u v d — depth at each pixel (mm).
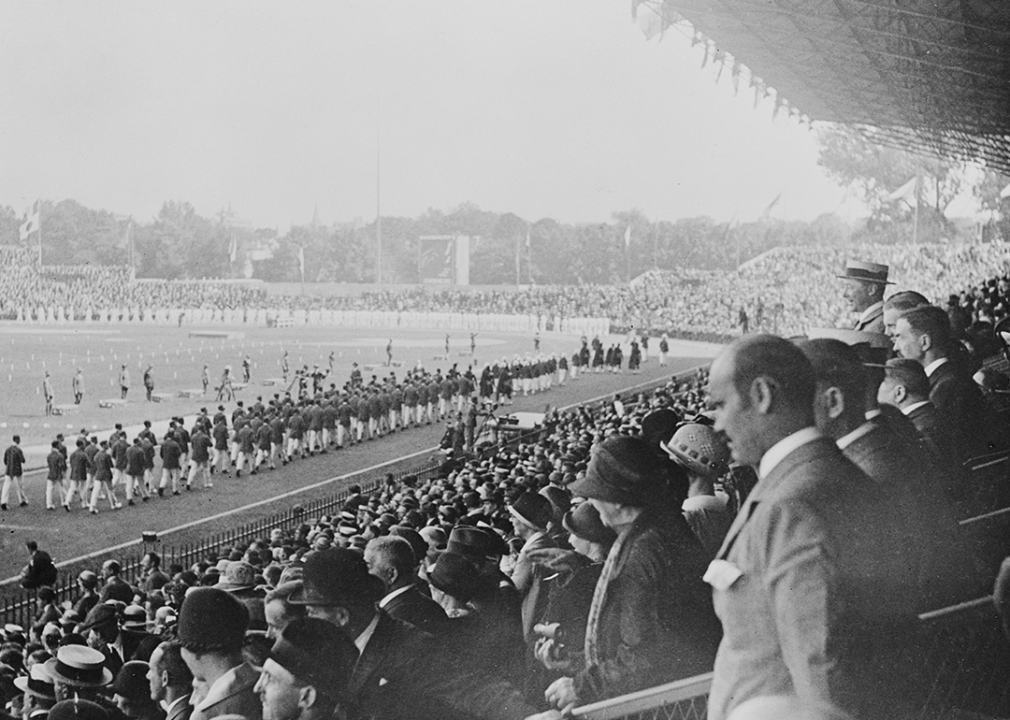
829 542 4227
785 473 4500
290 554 17453
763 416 4594
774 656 4344
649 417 9836
